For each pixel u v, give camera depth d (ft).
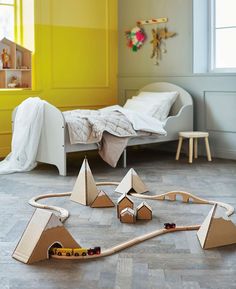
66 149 15.15
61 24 19.75
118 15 21.26
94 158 18.31
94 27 20.74
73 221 10.34
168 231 9.50
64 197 12.39
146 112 18.26
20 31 19.43
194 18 18.71
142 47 20.53
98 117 15.99
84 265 7.86
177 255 8.28
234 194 12.65
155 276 7.41
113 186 13.67
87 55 20.62
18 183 14.07
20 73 19.26
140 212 10.43
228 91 17.92
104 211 11.10
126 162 17.49
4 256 8.30
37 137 15.66
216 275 7.44
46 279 7.35
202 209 11.20
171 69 19.63
